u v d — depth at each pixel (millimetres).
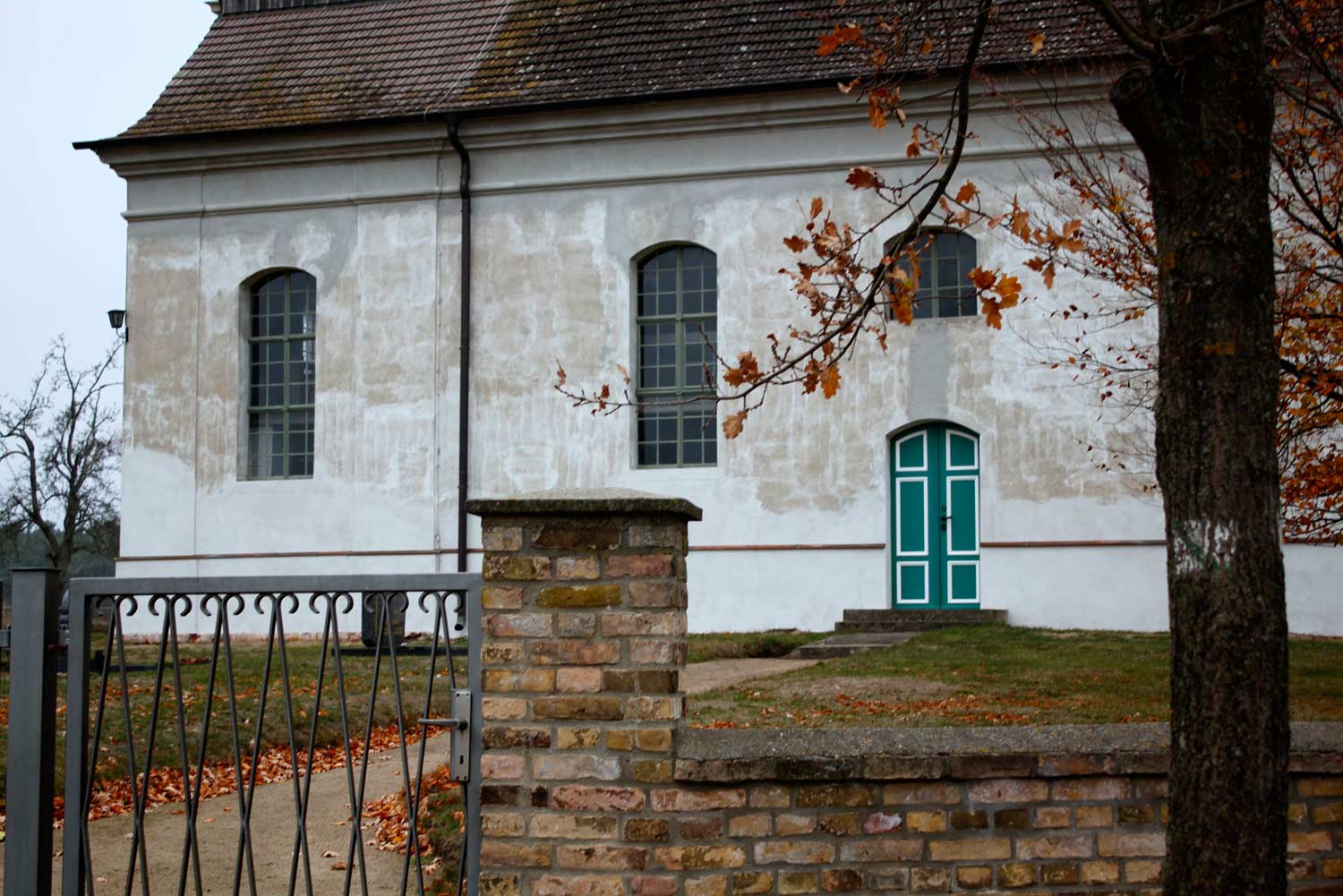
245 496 21219
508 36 22062
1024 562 18578
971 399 18906
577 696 5109
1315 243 12289
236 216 21594
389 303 20906
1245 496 4555
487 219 20703
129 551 21516
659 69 20391
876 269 5844
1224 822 4469
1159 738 5227
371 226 21047
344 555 20750
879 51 6465
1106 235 12023
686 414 20156
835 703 11406
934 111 18938
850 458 19266
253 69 22859
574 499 5133
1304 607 17453
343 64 22469
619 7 21922
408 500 20594
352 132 20859
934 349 19078
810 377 5941
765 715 10711
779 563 19359
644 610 5105
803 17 20547
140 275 21828
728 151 19859
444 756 10125
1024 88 17844
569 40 21562
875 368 19266
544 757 5113
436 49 22266
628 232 20234
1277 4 8781
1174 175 4750
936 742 5227
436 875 6867
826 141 19516
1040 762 5105
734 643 17906
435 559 20438
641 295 20469
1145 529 18203
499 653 5160
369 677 13820
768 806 5094
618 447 20047
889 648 15625
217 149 21359
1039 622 18453
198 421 21484
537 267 20484
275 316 21750
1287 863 4898
